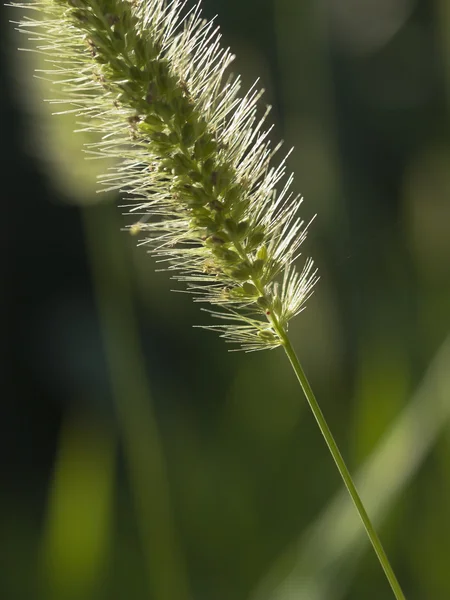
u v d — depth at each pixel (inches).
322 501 19.4
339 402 19.4
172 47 10.3
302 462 20.4
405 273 19.2
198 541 19.7
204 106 10.4
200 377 25.6
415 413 13.3
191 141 10.3
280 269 10.5
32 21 10.4
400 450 13.3
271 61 23.0
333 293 16.3
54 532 14.6
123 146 13.0
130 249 16.2
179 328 25.3
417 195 16.1
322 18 16.2
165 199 10.4
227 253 10.4
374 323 17.9
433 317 17.1
